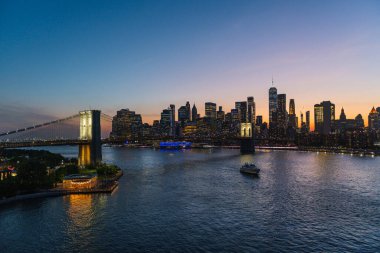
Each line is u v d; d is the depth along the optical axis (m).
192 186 149.50
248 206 111.25
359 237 82.12
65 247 76.25
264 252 73.56
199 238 81.62
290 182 161.12
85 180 138.50
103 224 91.69
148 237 82.12
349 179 171.38
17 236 82.62
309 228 88.62
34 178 131.88
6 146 164.75
